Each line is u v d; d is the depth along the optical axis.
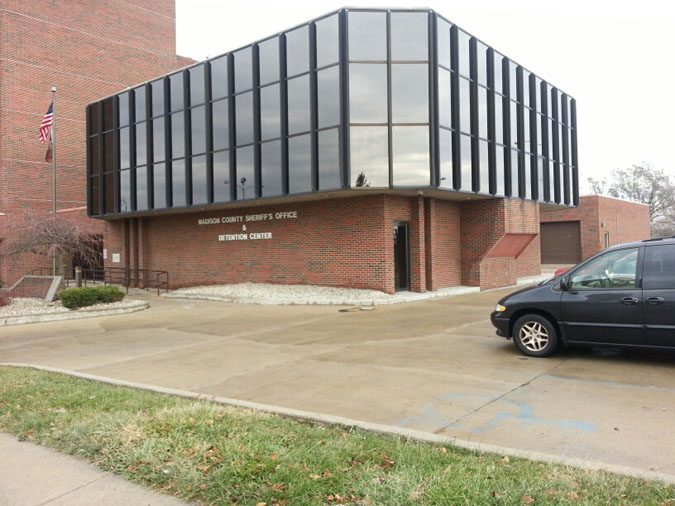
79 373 7.84
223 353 9.27
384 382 6.82
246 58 19.00
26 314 14.93
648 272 7.11
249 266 20.75
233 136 19.31
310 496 3.52
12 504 3.62
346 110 16.16
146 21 35.09
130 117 23.38
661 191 56.50
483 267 20.06
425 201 18.38
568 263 34.84
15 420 5.36
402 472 3.74
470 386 6.47
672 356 7.71
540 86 22.73
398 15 16.36
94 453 4.42
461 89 17.66
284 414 5.44
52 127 21.31
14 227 20.67
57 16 31.00
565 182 24.78
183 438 4.56
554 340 7.81
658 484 3.50
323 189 16.66
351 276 17.80
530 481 3.56
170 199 21.70
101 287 17.19
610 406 5.50
